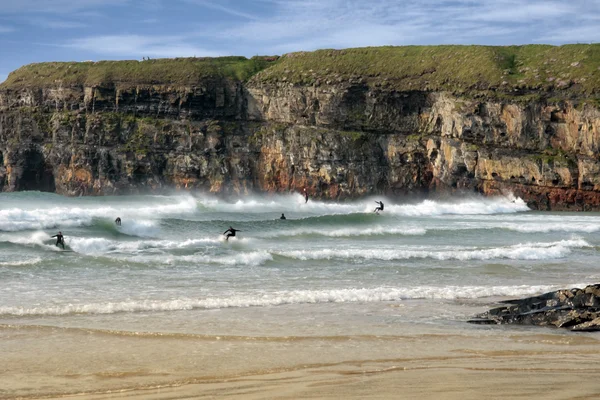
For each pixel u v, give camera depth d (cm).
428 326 1767
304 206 7762
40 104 10575
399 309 2003
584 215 7031
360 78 9500
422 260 3169
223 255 3167
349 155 9162
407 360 1381
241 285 2402
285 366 1330
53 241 3441
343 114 9419
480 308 2030
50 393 1155
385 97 9250
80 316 1819
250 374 1270
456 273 2781
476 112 8556
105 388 1184
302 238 4194
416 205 8094
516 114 8350
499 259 3288
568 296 1908
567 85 8344
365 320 1836
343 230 4522
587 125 7919
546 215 7012
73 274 2561
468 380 1216
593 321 1762
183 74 10262
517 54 9475
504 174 8294
